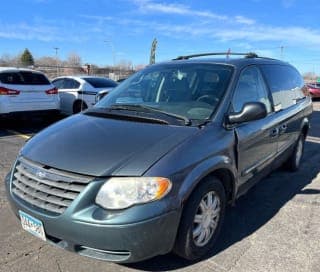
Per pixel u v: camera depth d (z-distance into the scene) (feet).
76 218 8.96
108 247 8.98
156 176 9.14
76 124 11.73
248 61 14.53
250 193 16.58
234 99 12.55
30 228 10.05
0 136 27.43
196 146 10.32
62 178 9.35
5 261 10.59
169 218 9.26
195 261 10.85
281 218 13.99
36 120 35.42
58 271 10.20
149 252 9.21
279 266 10.77
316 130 35.50
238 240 12.20
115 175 9.08
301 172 20.01
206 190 10.51
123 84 14.83
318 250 11.70
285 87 17.26
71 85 38.17
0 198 14.94
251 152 13.08
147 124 11.21
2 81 29.55
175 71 13.94
